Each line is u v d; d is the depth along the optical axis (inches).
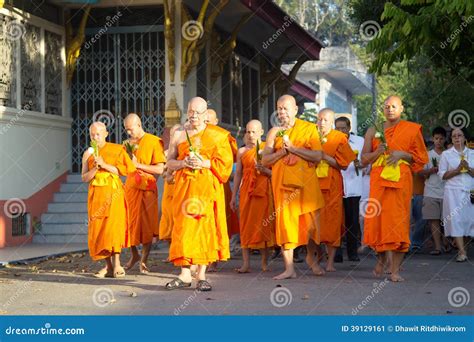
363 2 719.7
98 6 699.4
